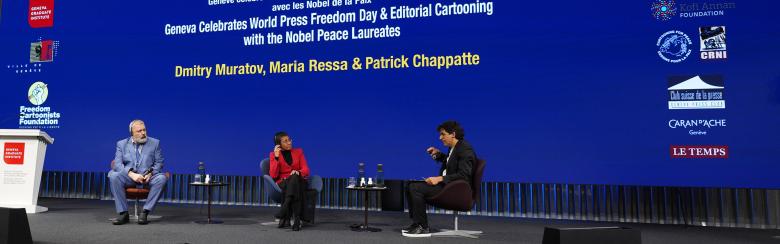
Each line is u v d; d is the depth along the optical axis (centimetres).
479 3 453
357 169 469
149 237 333
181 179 521
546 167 429
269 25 502
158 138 518
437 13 462
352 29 482
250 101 500
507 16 446
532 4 441
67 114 543
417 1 468
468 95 450
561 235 181
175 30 523
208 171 504
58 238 326
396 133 463
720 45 396
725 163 391
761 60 387
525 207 443
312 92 486
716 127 394
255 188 505
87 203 517
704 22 400
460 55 454
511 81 441
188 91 516
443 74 457
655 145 406
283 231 364
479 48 450
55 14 554
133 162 401
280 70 495
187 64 518
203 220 415
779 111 381
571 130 425
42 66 553
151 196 396
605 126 418
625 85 415
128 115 527
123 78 532
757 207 391
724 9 397
